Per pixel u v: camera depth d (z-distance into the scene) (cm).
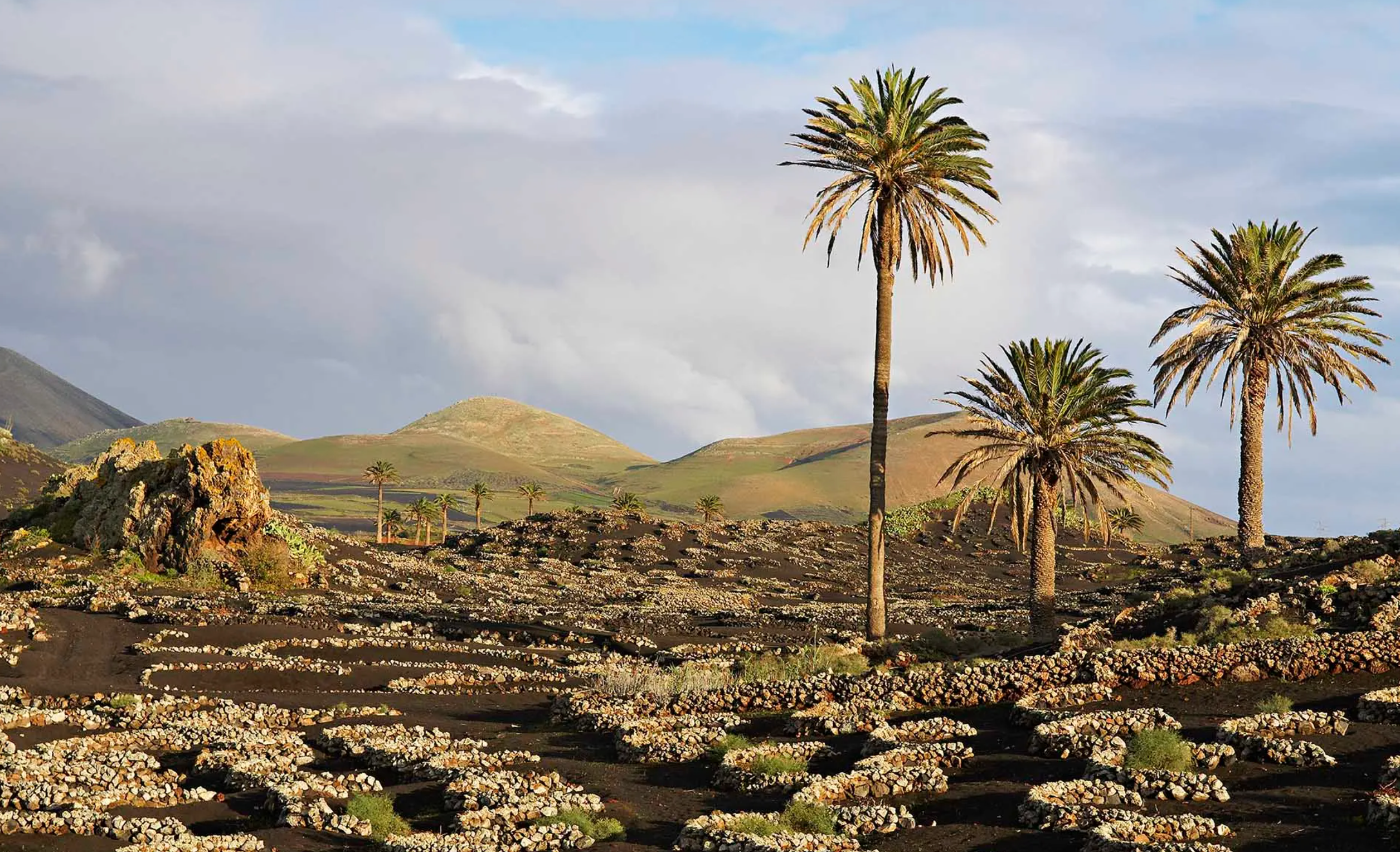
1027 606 8975
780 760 2348
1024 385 4703
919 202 4781
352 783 2375
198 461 6881
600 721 3066
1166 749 2067
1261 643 2830
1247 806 1855
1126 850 1609
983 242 4809
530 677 4419
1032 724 2505
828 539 14700
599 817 2100
